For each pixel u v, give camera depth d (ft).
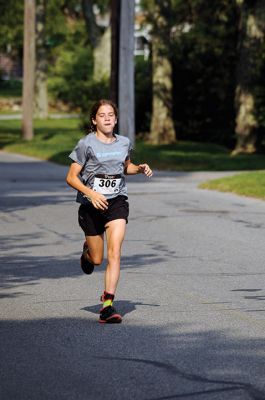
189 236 106.22
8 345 56.80
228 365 51.88
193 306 68.90
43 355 54.24
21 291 75.05
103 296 63.46
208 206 135.85
